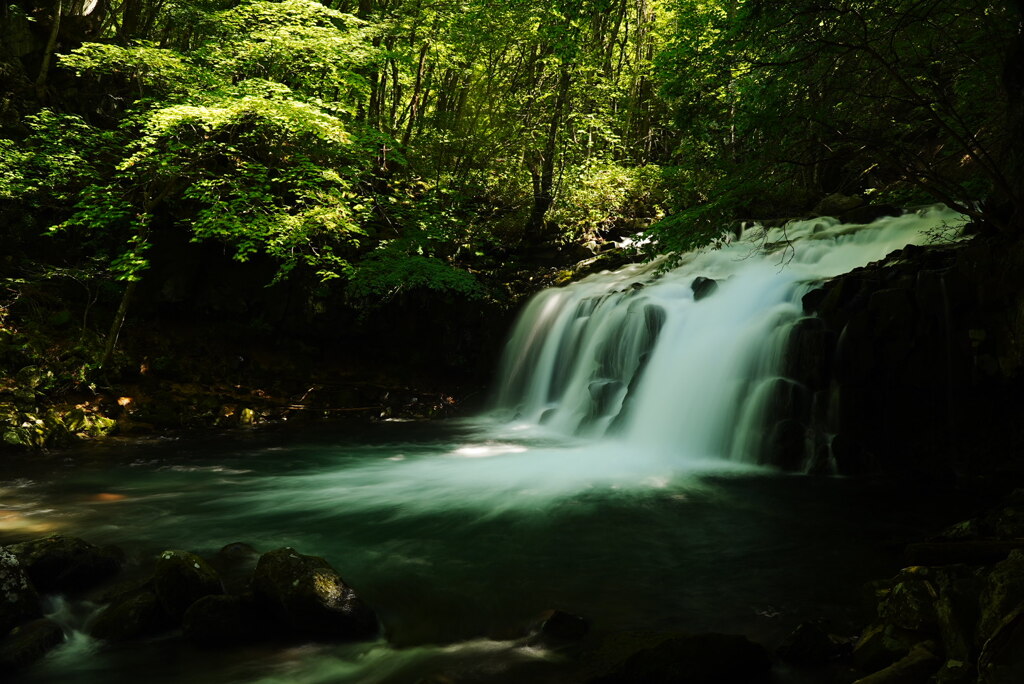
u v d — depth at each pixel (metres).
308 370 14.80
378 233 16.28
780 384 9.38
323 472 9.34
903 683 3.64
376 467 9.66
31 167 13.66
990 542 5.11
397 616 4.93
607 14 10.23
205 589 4.85
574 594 5.27
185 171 13.64
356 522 7.09
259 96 12.80
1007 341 7.53
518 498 7.96
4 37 14.88
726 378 10.26
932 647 3.93
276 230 12.44
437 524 7.01
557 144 18.59
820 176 16.39
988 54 7.38
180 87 13.69
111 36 17.78
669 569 5.74
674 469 9.27
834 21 6.91
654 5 18.98
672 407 10.73
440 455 10.48
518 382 14.56
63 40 16.09
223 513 7.41
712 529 6.76
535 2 15.64
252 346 14.95
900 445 8.73
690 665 3.95
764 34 6.99
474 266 16.86
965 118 8.01
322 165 15.25
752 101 7.76
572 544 6.40
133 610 4.64
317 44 14.76
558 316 14.30
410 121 18.66
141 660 4.32
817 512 7.26
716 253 14.73
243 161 13.98
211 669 4.23
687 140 11.36
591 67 17.31
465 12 17.03
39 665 4.26
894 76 6.91
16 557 4.98
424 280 14.24
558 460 10.04
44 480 8.82
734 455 9.72
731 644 4.05
